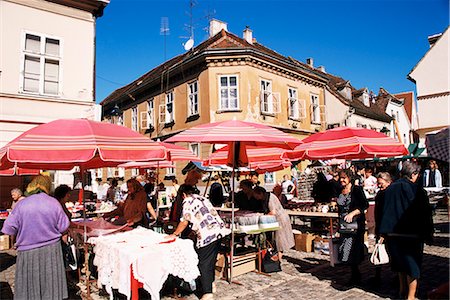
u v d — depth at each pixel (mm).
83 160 4340
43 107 11148
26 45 11109
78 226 5848
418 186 4508
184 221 4934
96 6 12344
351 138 7297
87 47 12156
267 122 19328
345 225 5414
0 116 10367
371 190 11094
